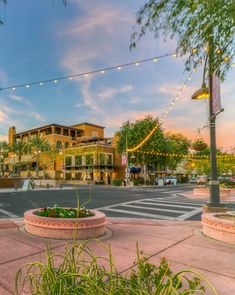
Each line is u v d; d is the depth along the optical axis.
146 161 47.81
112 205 15.38
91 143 59.88
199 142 13.43
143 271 2.42
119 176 57.97
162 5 4.47
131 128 48.19
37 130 76.31
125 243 6.42
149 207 14.60
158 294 2.08
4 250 5.68
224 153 58.09
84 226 6.81
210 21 4.18
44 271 2.43
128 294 2.21
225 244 6.43
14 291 3.66
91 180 54.28
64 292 2.12
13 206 14.44
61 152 63.38
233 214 7.59
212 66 4.89
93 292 2.09
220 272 4.60
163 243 6.47
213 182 10.03
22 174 72.50
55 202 16.48
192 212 12.88
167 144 50.81
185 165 77.56
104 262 4.91
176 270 4.65
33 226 7.11
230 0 3.91
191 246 6.23
